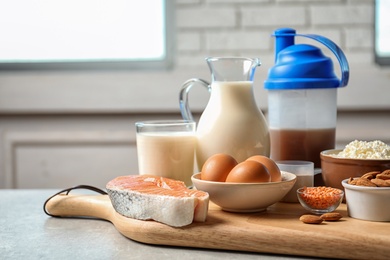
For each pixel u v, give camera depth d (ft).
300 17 6.75
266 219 2.94
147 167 3.68
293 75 3.73
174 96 6.79
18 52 7.24
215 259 2.60
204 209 2.82
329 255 2.61
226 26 6.82
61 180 7.06
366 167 3.22
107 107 6.86
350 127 6.83
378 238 2.56
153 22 7.14
